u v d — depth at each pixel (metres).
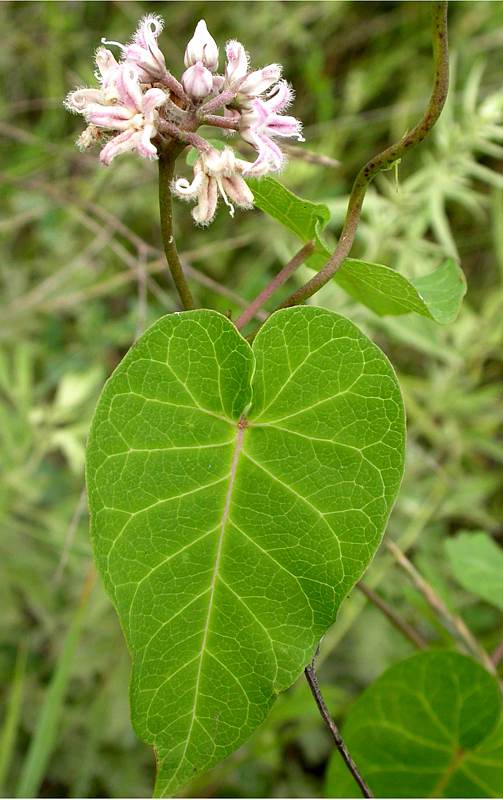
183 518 0.09
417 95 0.31
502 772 0.14
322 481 0.09
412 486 0.24
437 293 0.12
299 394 0.09
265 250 0.28
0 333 0.26
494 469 0.28
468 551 0.18
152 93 0.09
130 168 0.27
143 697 0.10
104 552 0.09
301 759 0.22
